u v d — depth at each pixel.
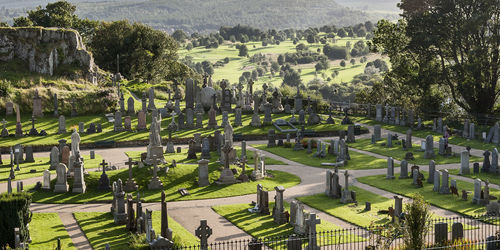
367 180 55.84
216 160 61.81
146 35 132.38
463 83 88.06
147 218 36.31
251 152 70.81
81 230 40.34
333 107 105.88
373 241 34.44
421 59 95.38
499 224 40.12
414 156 68.44
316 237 34.56
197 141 67.50
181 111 92.31
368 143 77.44
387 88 107.69
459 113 94.75
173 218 43.41
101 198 48.75
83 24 154.62
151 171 53.16
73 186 50.03
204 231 33.44
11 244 35.72
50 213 44.47
